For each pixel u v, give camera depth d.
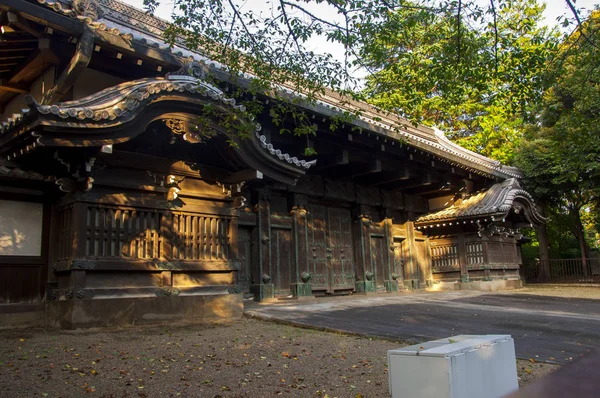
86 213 9.54
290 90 13.54
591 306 13.48
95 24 8.93
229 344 8.09
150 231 10.37
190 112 9.64
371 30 7.84
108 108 8.77
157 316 10.02
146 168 10.35
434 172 18.97
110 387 5.69
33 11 8.29
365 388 5.94
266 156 10.98
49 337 8.28
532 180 24.92
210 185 11.43
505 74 9.04
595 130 12.62
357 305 12.82
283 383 6.09
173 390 5.69
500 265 20.08
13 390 5.43
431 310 12.10
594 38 8.86
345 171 16.83
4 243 9.44
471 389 4.28
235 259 11.52
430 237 20.88
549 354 7.79
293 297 14.92
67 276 9.55
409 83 9.40
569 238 31.72
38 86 10.68
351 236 17.81
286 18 7.86
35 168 9.35
